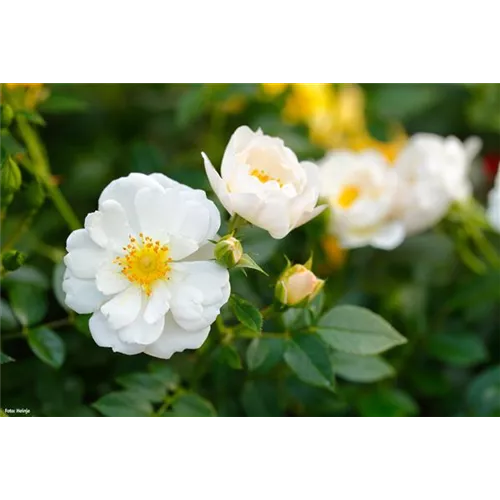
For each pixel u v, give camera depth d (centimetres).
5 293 89
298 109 97
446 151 94
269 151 79
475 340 91
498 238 100
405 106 101
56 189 88
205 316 75
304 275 78
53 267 91
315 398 87
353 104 99
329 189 91
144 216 76
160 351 76
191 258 77
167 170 90
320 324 81
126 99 101
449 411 93
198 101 93
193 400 81
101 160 96
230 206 77
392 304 93
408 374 93
